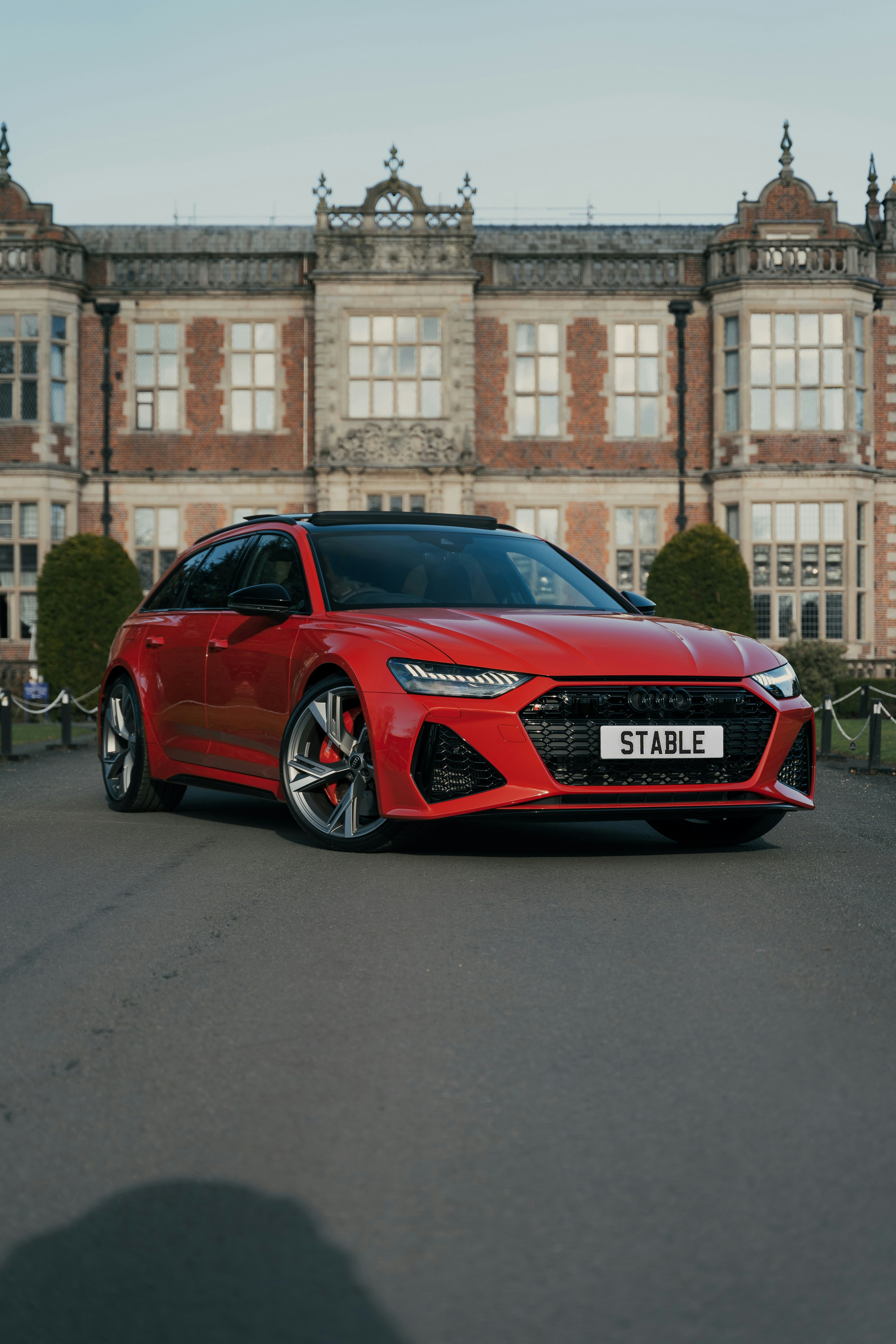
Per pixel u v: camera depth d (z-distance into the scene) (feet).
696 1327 6.08
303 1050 10.26
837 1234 7.02
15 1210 7.41
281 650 20.95
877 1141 8.34
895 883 17.46
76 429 95.04
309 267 95.50
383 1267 6.69
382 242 92.94
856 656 93.61
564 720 17.87
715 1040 10.41
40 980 12.48
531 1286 6.48
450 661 18.25
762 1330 6.05
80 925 14.88
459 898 16.20
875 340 97.25
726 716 18.60
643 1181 7.72
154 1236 7.06
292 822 23.80
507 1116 8.80
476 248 102.06
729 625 81.82
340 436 92.84
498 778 17.75
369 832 19.27
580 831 22.70
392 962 12.97
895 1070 9.70
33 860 19.45
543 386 95.76
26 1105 9.09
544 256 95.61
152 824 23.66
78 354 95.20
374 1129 8.59
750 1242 6.94
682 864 18.93
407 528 23.34
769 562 93.71
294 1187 7.68
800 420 93.76
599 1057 10.00
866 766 37.29
